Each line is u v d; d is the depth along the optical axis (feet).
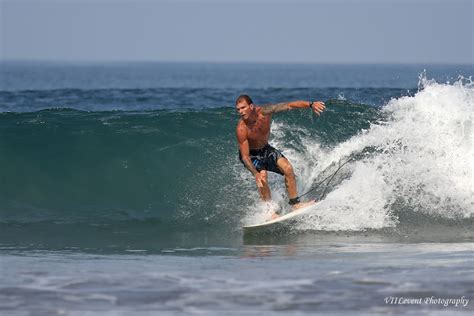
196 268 85.87
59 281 78.48
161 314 66.44
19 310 67.41
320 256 94.38
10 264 88.74
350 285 76.13
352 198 118.93
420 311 67.31
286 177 116.06
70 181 137.18
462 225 117.91
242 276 80.64
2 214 126.82
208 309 67.82
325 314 66.49
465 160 130.00
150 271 83.92
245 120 114.01
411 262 88.63
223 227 120.26
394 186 124.98
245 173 135.13
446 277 79.56
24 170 138.72
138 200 133.08
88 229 118.42
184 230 118.21
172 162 140.26
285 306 68.74
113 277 80.43
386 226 116.57
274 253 97.60
